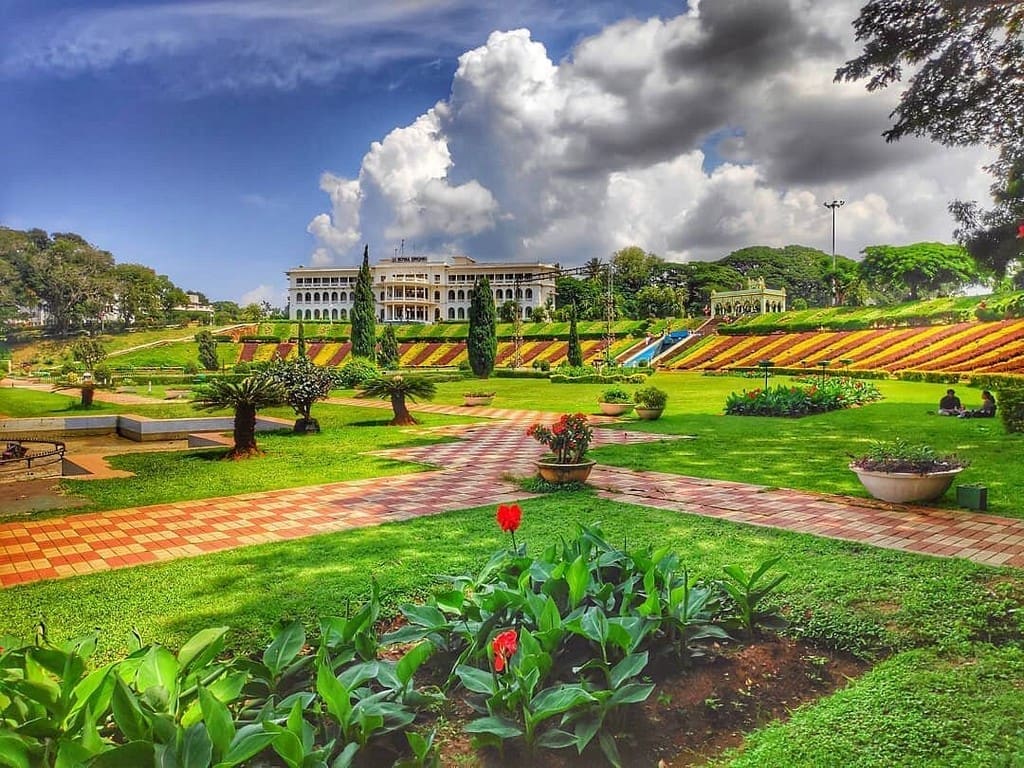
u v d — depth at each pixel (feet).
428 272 274.36
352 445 39.11
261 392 34.55
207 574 15.14
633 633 8.60
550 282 269.03
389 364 120.88
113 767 5.26
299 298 282.15
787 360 112.16
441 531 18.42
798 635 10.77
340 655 8.13
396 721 7.10
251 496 24.54
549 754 7.54
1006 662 9.62
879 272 173.78
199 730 5.63
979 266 32.22
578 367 111.75
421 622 9.29
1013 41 23.54
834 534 17.43
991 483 23.54
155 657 6.66
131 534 19.16
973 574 13.74
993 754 7.28
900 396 62.69
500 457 33.71
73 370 127.65
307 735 6.23
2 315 209.56
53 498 24.31
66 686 6.00
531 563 10.52
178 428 52.24
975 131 25.96
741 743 7.98
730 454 32.32
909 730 7.80
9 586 14.58
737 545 16.28
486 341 111.86
